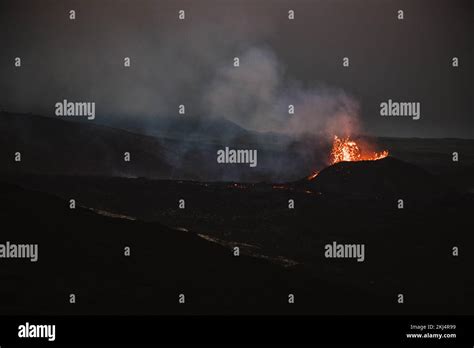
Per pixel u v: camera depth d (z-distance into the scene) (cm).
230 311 2738
